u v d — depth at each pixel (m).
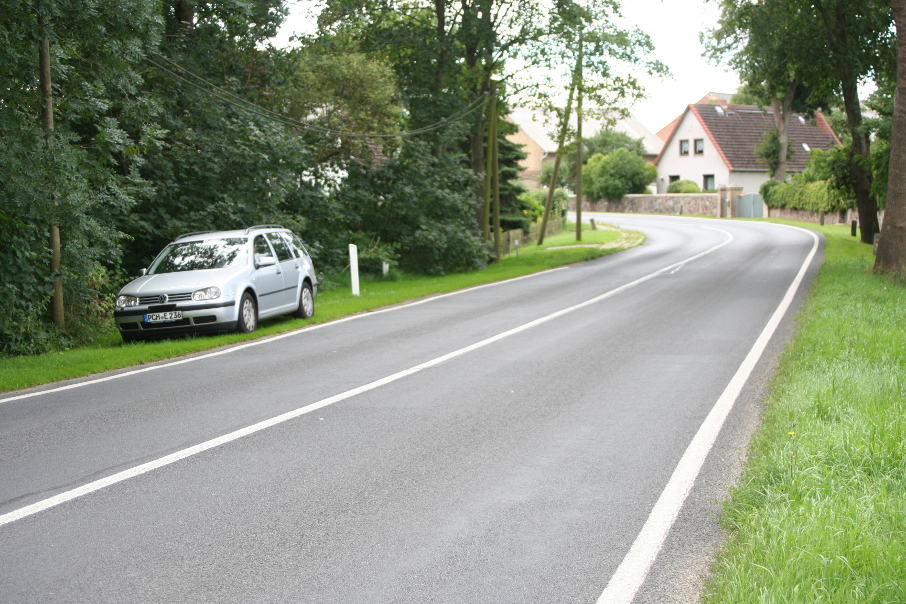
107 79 14.81
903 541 4.25
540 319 15.12
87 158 15.07
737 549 4.39
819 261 26.61
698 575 4.27
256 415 8.04
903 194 20.12
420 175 29.77
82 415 8.23
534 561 4.49
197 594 4.13
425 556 4.58
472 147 35.56
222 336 14.05
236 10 21.98
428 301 19.77
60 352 13.13
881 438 5.89
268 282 15.26
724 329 13.08
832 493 4.98
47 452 6.82
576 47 33.06
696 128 78.00
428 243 29.16
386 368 10.55
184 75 21.11
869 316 12.62
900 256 20.09
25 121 13.22
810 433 6.23
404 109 32.81
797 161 73.62
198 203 21.03
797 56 33.69
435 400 8.58
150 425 7.72
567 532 4.90
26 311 13.54
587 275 25.33
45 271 14.01
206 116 21.33
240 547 4.74
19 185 12.75
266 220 21.73
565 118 41.34
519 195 50.97
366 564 4.48
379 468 6.23
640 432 7.14
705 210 67.69
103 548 4.74
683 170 80.31
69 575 4.37
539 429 7.31
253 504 5.46
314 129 25.23
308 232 26.00
